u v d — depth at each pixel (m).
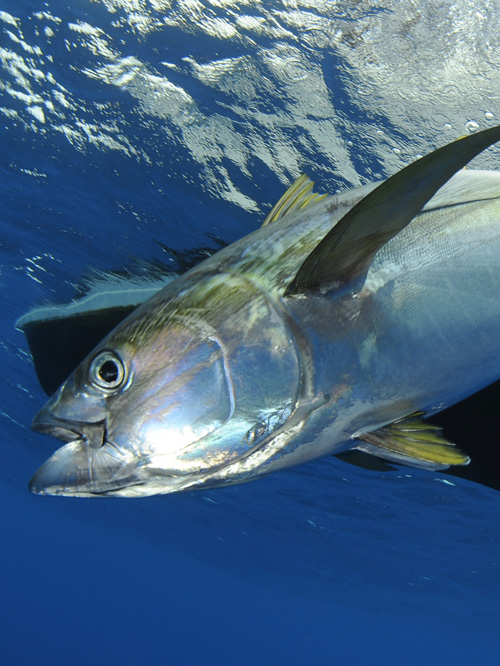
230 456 1.41
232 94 5.52
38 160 6.88
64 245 7.93
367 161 5.22
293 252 1.51
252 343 1.42
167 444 1.40
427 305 1.51
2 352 13.29
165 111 5.90
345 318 1.44
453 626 37.53
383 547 19.98
